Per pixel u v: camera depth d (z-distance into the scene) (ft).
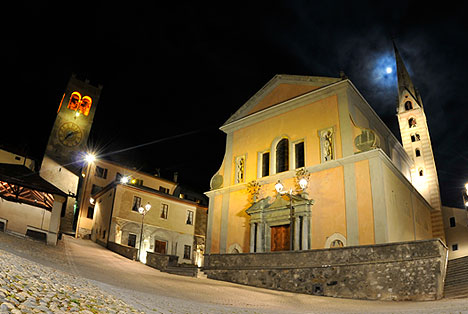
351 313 35.35
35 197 87.40
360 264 56.03
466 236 115.14
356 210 74.59
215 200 102.27
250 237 88.12
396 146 113.60
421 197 103.65
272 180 90.94
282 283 63.31
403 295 50.72
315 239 78.13
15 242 60.13
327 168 81.56
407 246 52.80
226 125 109.19
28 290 20.99
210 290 52.13
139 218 117.70
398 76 144.87
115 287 37.17
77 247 88.17
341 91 86.53
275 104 99.86
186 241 128.57
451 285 53.01
